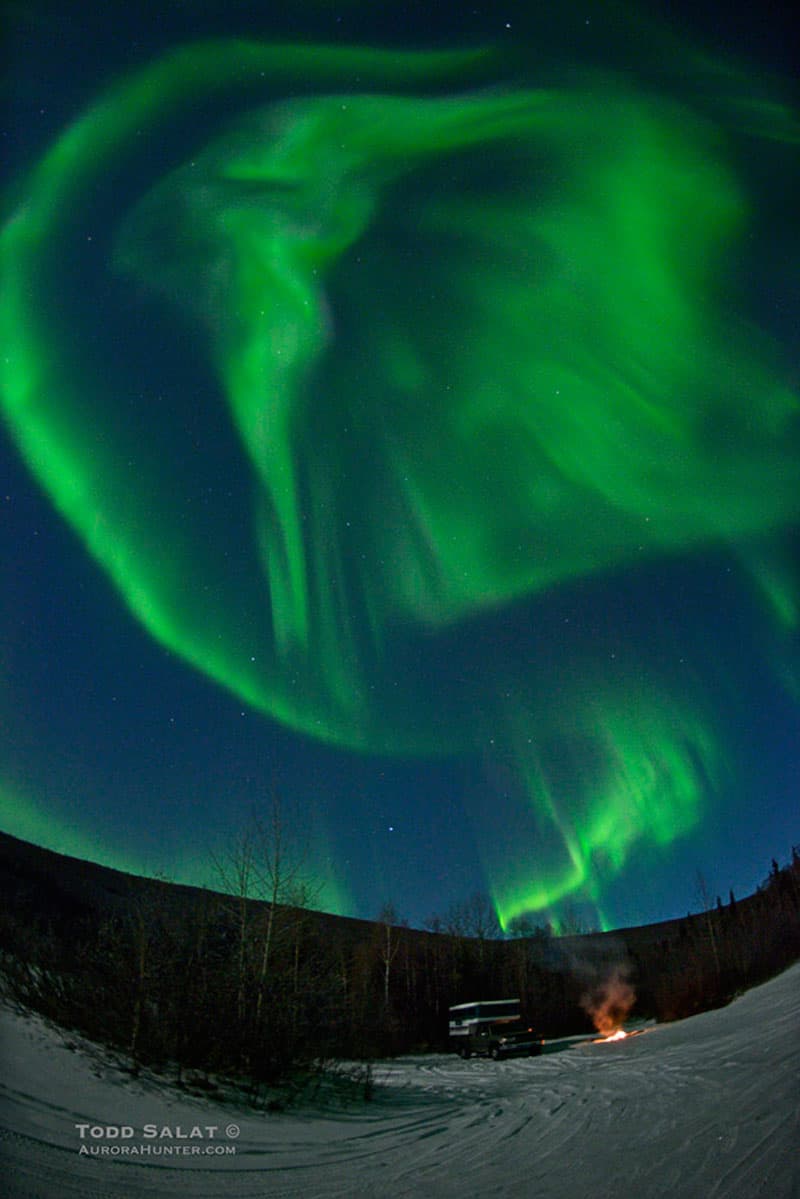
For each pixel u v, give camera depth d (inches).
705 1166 350.9
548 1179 374.9
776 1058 684.7
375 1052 1370.6
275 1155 509.4
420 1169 441.1
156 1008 757.3
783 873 2583.7
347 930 2265.0
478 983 2210.9
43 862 1990.7
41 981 767.7
